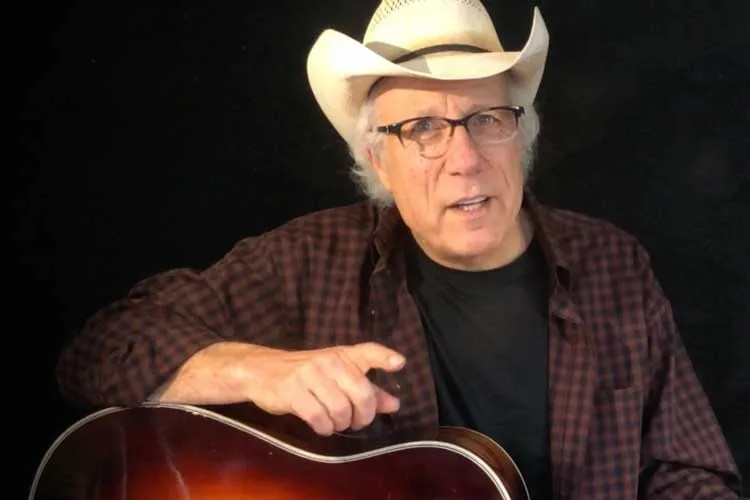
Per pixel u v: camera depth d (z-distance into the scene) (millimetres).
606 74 1402
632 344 1190
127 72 1414
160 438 1078
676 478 1196
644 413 1223
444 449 1018
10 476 1451
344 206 1350
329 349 1005
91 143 1424
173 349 1105
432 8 1098
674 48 1387
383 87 1090
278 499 1033
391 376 1167
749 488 1457
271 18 1413
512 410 1179
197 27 1412
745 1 1366
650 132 1409
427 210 1077
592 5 1391
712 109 1395
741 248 1421
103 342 1148
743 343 1440
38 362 1450
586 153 1424
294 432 1093
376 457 1027
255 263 1235
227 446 1064
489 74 1040
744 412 1451
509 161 1072
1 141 1404
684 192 1418
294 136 1443
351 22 1412
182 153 1438
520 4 1397
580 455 1159
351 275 1220
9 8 1383
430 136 1065
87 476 1081
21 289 1437
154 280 1232
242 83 1427
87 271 1446
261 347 1085
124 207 1441
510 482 1014
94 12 1397
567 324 1176
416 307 1188
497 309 1187
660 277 1440
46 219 1430
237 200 1456
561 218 1250
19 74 1398
